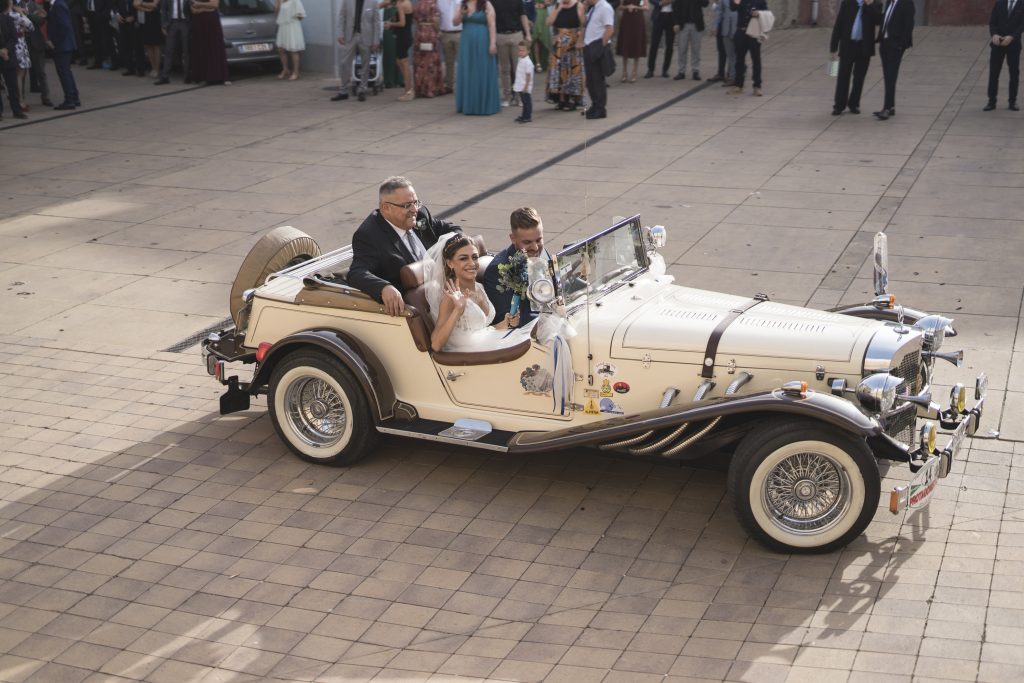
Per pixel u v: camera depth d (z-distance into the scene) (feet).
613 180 44.19
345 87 62.54
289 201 43.04
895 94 57.77
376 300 22.34
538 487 22.18
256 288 24.52
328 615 18.30
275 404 23.32
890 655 16.58
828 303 30.66
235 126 56.80
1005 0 51.49
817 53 71.51
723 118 54.70
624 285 22.75
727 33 61.52
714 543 19.93
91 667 17.19
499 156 48.78
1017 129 49.75
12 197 44.68
